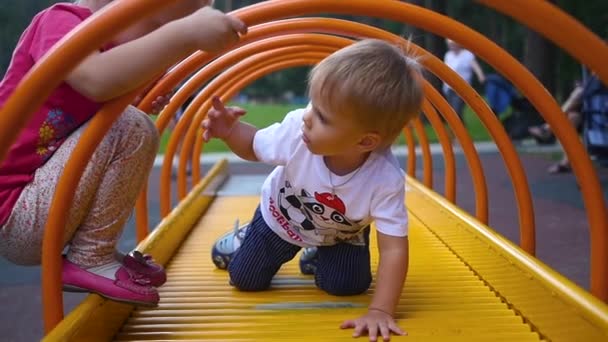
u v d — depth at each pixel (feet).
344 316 6.66
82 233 5.83
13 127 4.24
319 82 5.86
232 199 15.66
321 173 6.52
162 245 8.91
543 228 17.92
